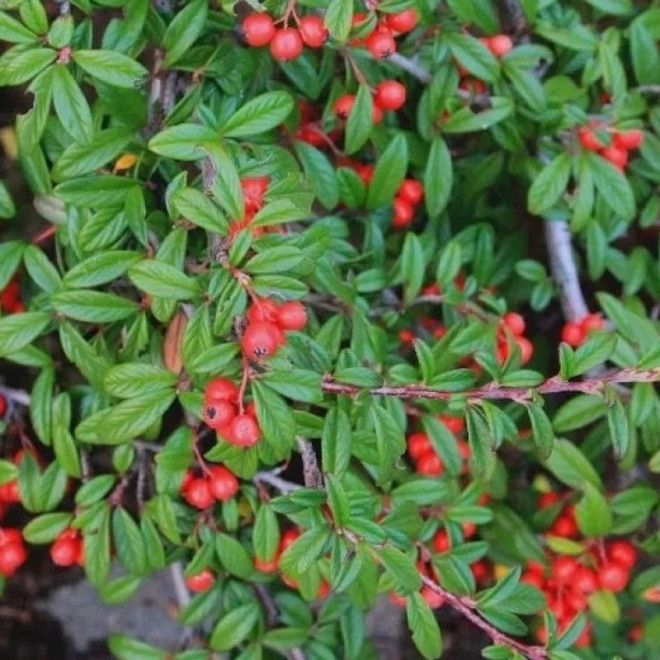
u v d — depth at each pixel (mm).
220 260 378
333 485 381
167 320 400
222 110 413
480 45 438
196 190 377
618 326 438
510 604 410
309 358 395
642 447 475
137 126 404
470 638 543
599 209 460
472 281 449
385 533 385
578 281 483
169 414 459
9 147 482
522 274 469
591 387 394
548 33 448
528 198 450
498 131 456
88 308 401
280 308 376
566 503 465
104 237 402
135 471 445
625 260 469
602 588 448
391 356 441
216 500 436
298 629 448
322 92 450
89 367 413
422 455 445
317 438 410
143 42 404
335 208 454
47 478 433
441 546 439
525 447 460
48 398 425
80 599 545
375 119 434
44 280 416
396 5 395
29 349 424
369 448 403
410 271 441
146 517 431
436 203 451
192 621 443
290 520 437
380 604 535
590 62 450
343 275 451
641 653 492
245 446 390
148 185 413
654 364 393
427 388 397
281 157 410
